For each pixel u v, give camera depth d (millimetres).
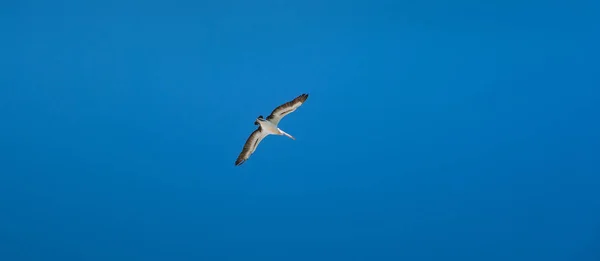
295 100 21734
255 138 22219
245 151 22250
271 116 21859
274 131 21953
